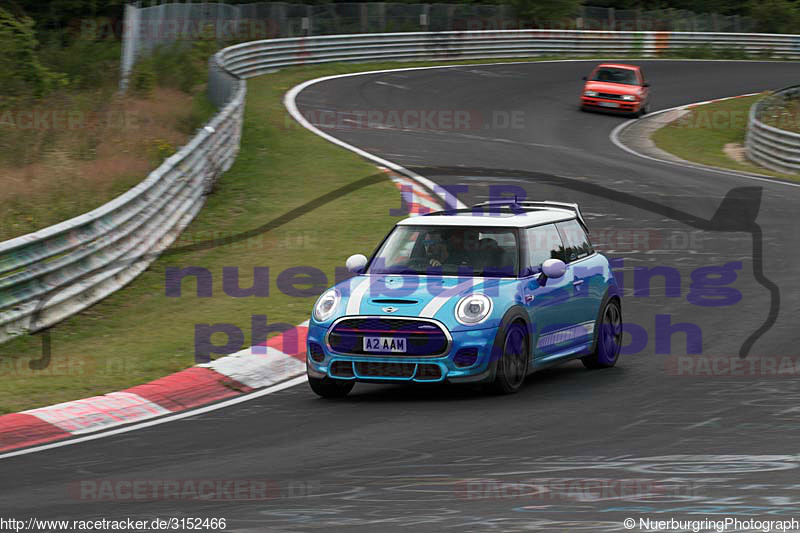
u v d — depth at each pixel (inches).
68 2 6254.9
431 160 3464.6
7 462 1059.9
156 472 985.5
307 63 5940.0
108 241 2015.3
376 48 6333.7
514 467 948.6
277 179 3058.6
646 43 7647.6
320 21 6574.8
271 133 3801.7
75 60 5275.6
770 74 7007.9
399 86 5521.7
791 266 2134.6
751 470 906.7
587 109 5231.3
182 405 1332.4
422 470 949.2
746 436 1046.4
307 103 4734.3
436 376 1264.8
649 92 5831.7
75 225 1886.1
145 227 2219.5
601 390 1323.8
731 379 1358.3
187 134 3427.7
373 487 891.4
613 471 919.7
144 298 1961.1
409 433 1113.4
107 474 986.1
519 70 6446.9
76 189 2586.1
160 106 3799.2
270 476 949.2
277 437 1120.8
